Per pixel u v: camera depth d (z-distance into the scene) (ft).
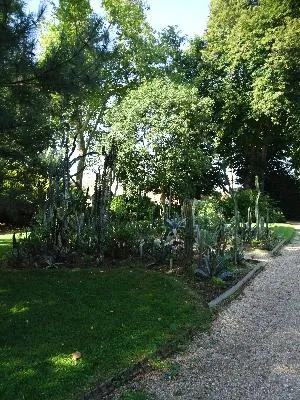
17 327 16.52
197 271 25.54
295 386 12.89
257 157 98.89
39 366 13.29
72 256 27.86
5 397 11.49
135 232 30.50
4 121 23.38
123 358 14.12
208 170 68.90
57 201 30.83
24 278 23.53
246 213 64.75
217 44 85.15
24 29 21.12
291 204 106.52
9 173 33.12
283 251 41.70
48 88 22.90
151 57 82.64
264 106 73.05
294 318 19.56
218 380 13.28
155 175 60.49
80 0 71.05
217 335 17.25
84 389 12.14
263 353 15.43
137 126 61.31
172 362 14.56
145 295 20.98
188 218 27.55
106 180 29.19
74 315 17.89
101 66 24.62
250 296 23.47
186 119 62.18
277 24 70.38
